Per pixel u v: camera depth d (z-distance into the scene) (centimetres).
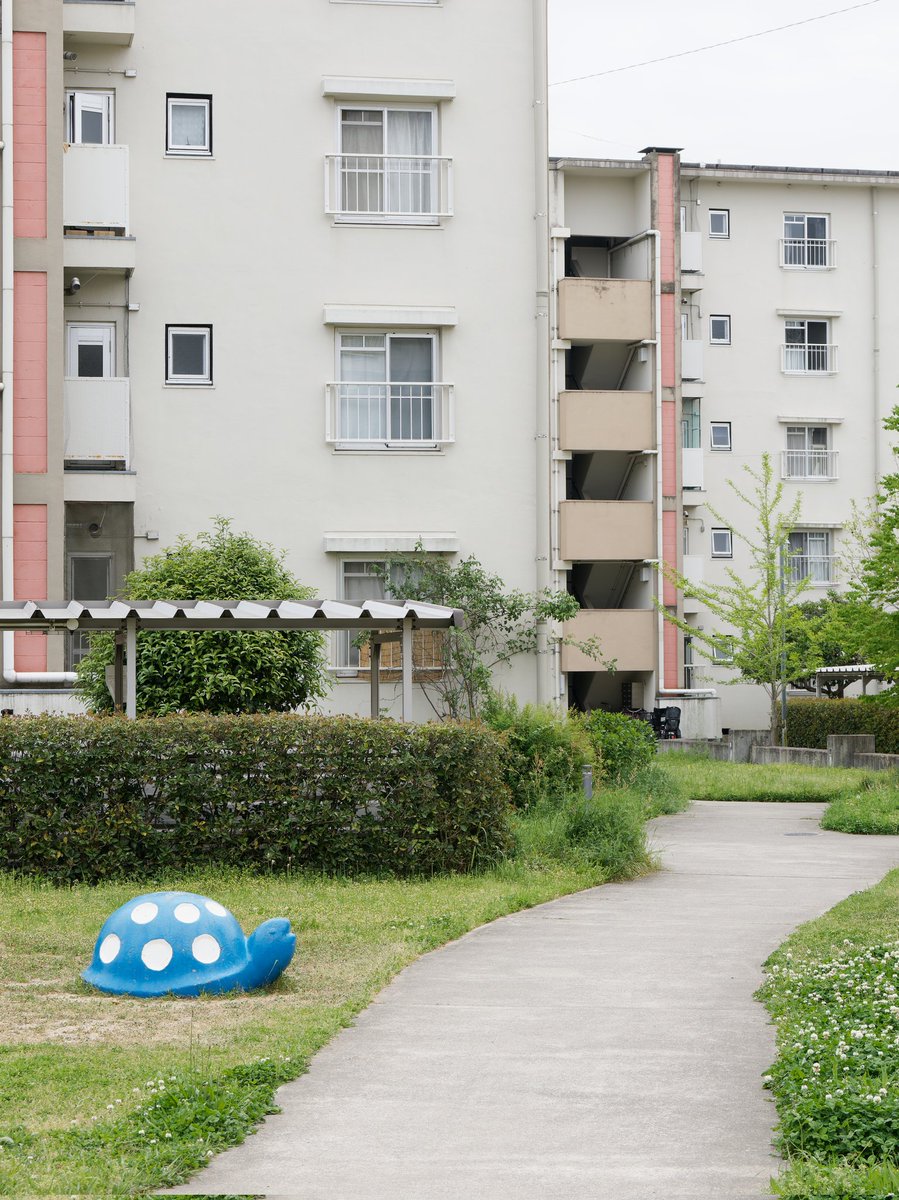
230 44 2583
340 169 2600
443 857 1382
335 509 2581
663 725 3225
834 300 4294
